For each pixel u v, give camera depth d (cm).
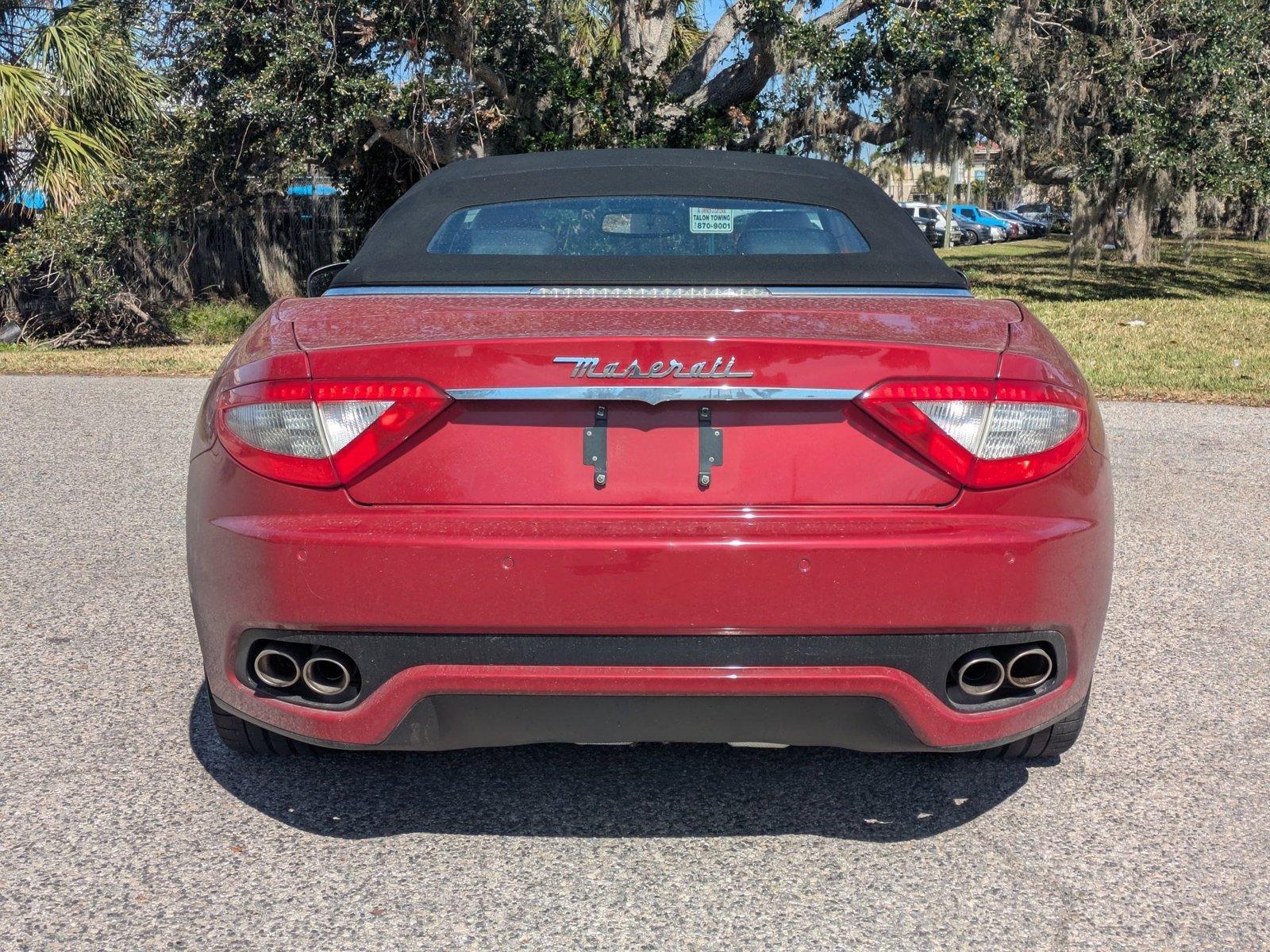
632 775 298
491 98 1720
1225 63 1647
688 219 310
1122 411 877
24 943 221
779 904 238
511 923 230
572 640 221
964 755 308
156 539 511
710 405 225
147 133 1505
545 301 252
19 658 370
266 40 1465
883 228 310
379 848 259
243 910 234
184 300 1778
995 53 1596
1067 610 230
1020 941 225
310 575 221
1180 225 2355
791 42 1628
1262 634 400
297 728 233
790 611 219
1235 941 225
